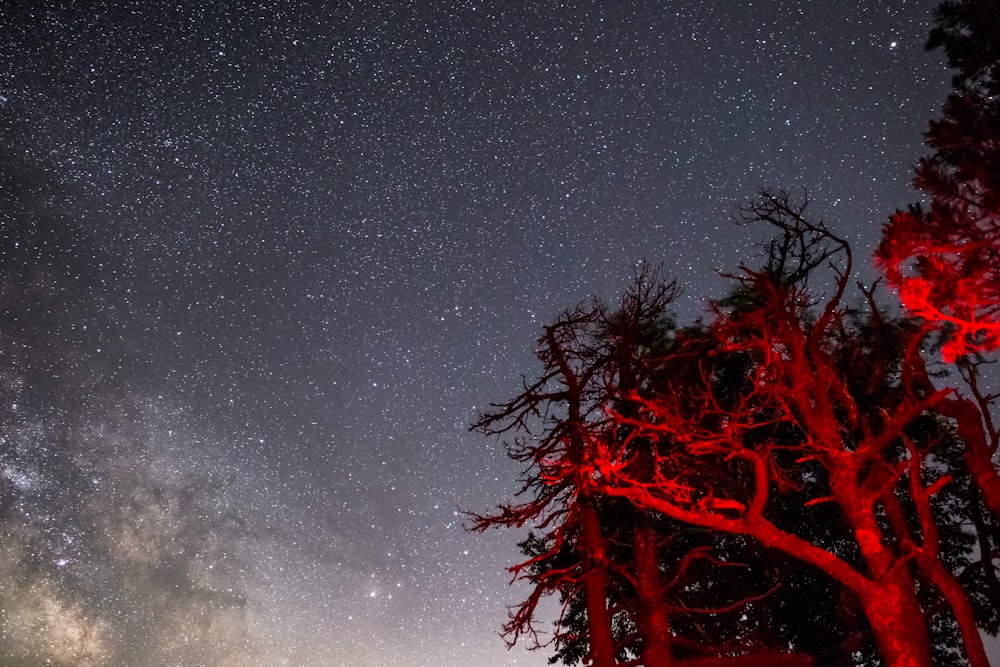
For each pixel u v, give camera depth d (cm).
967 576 1814
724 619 2109
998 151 1098
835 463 1395
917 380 1588
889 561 1300
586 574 1856
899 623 1242
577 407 1947
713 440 1456
